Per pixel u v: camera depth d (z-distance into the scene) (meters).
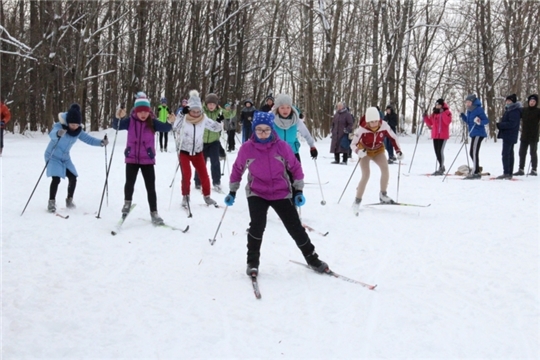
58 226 5.74
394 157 13.76
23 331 3.16
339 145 13.06
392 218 6.65
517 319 3.45
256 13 29.09
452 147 20.27
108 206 6.97
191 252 5.02
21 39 24.83
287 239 5.60
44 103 27.42
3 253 4.70
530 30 24.89
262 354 2.94
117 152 15.52
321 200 7.94
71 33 24.23
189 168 7.02
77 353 2.91
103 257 4.75
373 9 23.62
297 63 32.62
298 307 3.65
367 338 3.16
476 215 6.74
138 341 3.08
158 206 7.15
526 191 8.48
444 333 3.23
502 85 29.53
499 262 4.70
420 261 4.78
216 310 3.57
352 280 4.21
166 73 27.28
